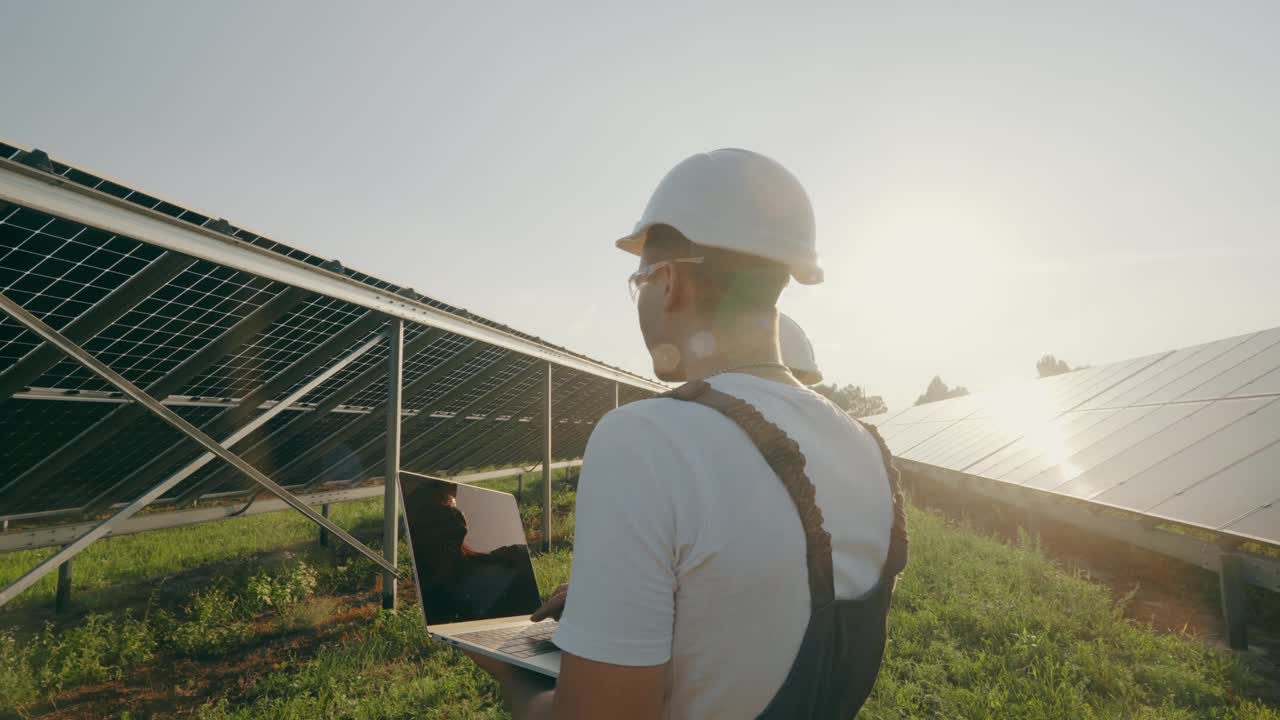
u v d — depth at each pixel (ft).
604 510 2.69
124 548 33.96
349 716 14.99
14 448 17.22
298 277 16.78
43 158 11.14
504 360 30.83
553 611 4.09
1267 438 25.61
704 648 2.67
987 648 18.93
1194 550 22.30
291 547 35.50
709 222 3.26
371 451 32.09
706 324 3.41
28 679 16.72
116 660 19.10
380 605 24.00
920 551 29.68
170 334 17.13
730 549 2.63
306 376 22.47
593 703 2.52
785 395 3.30
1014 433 51.13
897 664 17.67
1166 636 20.24
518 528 5.90
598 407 50.34
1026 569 26.45
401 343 21.49
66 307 14.56
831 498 3.14
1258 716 14.52
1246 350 38.55
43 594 25.81
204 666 18.80
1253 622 22.52
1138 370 49.96
